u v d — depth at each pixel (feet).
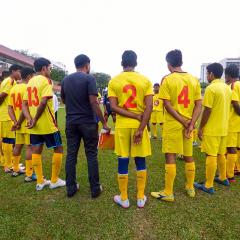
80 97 12.87
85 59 13.43
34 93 13.78
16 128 15.72
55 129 14.05
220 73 14.08
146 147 12.17
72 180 13.42
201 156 21.62
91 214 11.68
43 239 9.91
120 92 11.96
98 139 13.57
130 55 12.07
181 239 9.93
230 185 15.23
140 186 12.42
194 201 12.99
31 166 15.62
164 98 12.65
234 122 15.35
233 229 10.55
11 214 11.62
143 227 10.69
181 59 12.92
